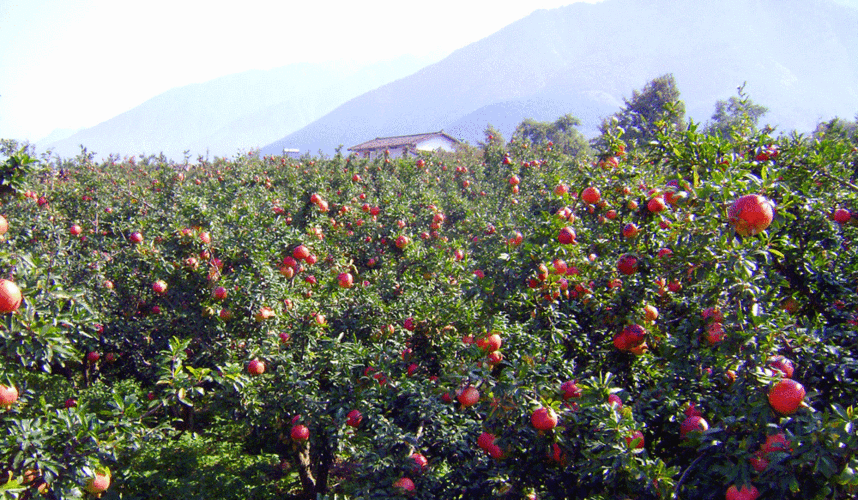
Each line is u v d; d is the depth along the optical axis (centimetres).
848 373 354
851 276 507
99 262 879
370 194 1630
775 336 324
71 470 334
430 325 536
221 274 733
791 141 633
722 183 350
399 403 475
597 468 300
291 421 565
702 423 321
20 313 346
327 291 714
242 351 654
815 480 251
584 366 498
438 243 1095
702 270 357
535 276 475
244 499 658
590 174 595
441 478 415
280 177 1947
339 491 659
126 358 934
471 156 3002
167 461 712
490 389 358
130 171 2800
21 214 1094
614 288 489
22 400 389
